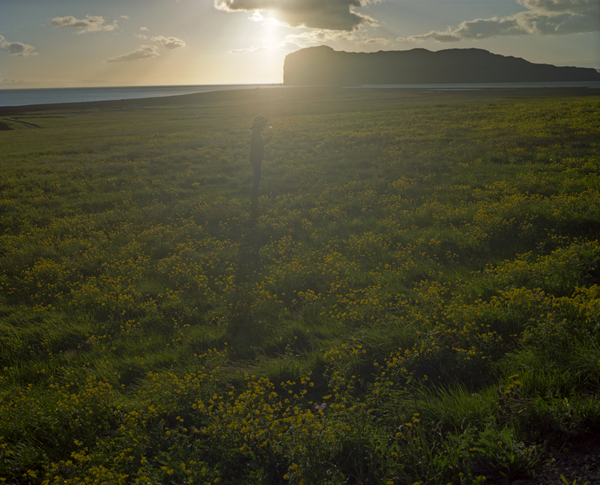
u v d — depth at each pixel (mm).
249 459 3393
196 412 3973
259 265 8008
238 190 14992
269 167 18766
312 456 3098
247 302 6363
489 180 13070
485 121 30250
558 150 16547
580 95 66562
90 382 4359
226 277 7438
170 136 35469
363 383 4258
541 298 4906
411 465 2998
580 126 23141
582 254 6195
